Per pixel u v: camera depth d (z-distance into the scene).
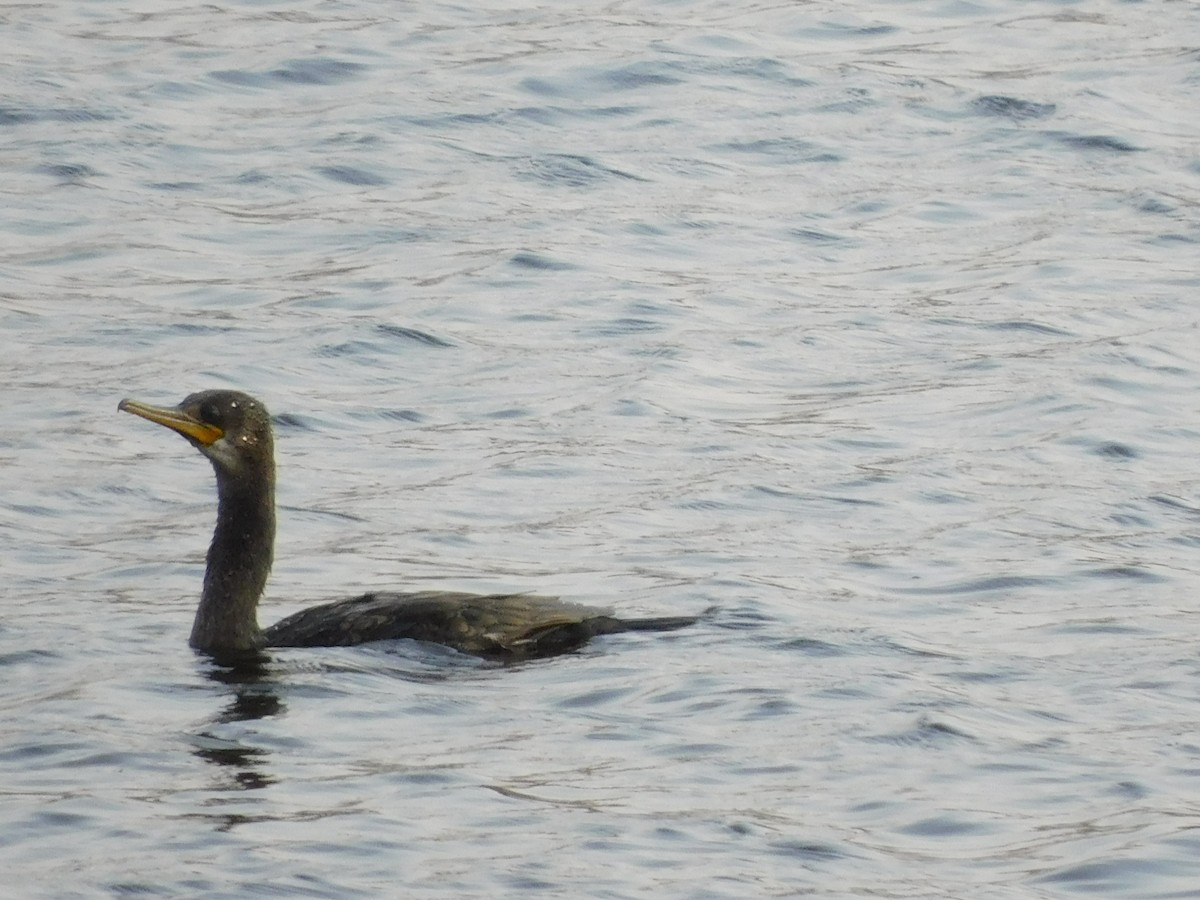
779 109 28.44
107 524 15.99
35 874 9.61
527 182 25.75
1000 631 13.63
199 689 12.33
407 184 25.52
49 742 11.34
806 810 10.53
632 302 21.95
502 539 15.80
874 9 32.94
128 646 13.24
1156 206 25.33
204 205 24.66
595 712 11.90
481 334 20.98
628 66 29.56
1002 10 33.03
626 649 13.04
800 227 24.62
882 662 12.82
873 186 26.02
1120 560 15.27
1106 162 26.86
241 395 13.73
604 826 10.27
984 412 18.97
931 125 28.03
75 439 17.83
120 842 9.99
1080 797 10.73
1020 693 12.31
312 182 25.41
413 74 29.27
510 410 18.97
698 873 9.77
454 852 9.94
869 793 10.76
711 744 11.39
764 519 16.27
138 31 30.89
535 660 12.84
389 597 13.46
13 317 21.03
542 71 29.28
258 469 13.58
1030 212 25.22
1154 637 13.48
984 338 21.12
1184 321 21.62
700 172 26.30
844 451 17.97
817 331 21.27
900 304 22.17
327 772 10.95
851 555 15.38
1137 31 31.92
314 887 9.52
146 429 18.19
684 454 17.84
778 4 33.19
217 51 29.94
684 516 16.33
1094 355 20.52
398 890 9.52
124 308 21.39
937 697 12.11
